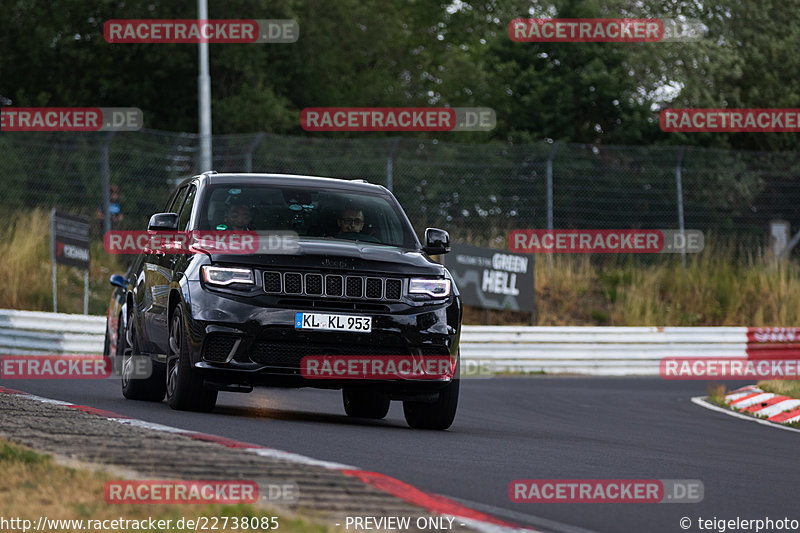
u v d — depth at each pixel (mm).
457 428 35062
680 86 127938
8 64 122625
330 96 128125
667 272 99812
